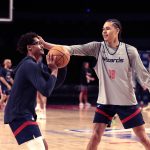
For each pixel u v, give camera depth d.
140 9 26.91
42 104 13.41
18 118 4.39
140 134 5.47
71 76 26.39
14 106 4.40
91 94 26.00
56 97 25.88
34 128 4.41
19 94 4.39
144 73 5.31
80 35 26.88
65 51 4.71
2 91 15.83
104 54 5.41
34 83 4.28
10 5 16.64
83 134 9.66
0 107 16.14
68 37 26.89
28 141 4.39
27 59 4.46
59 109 18.14
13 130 4.44
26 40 4.54
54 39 26.78
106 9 26.84
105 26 5.36
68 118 13.61
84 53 5.48
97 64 5.50
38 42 4.55
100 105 5.46
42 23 26.62
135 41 26.92
